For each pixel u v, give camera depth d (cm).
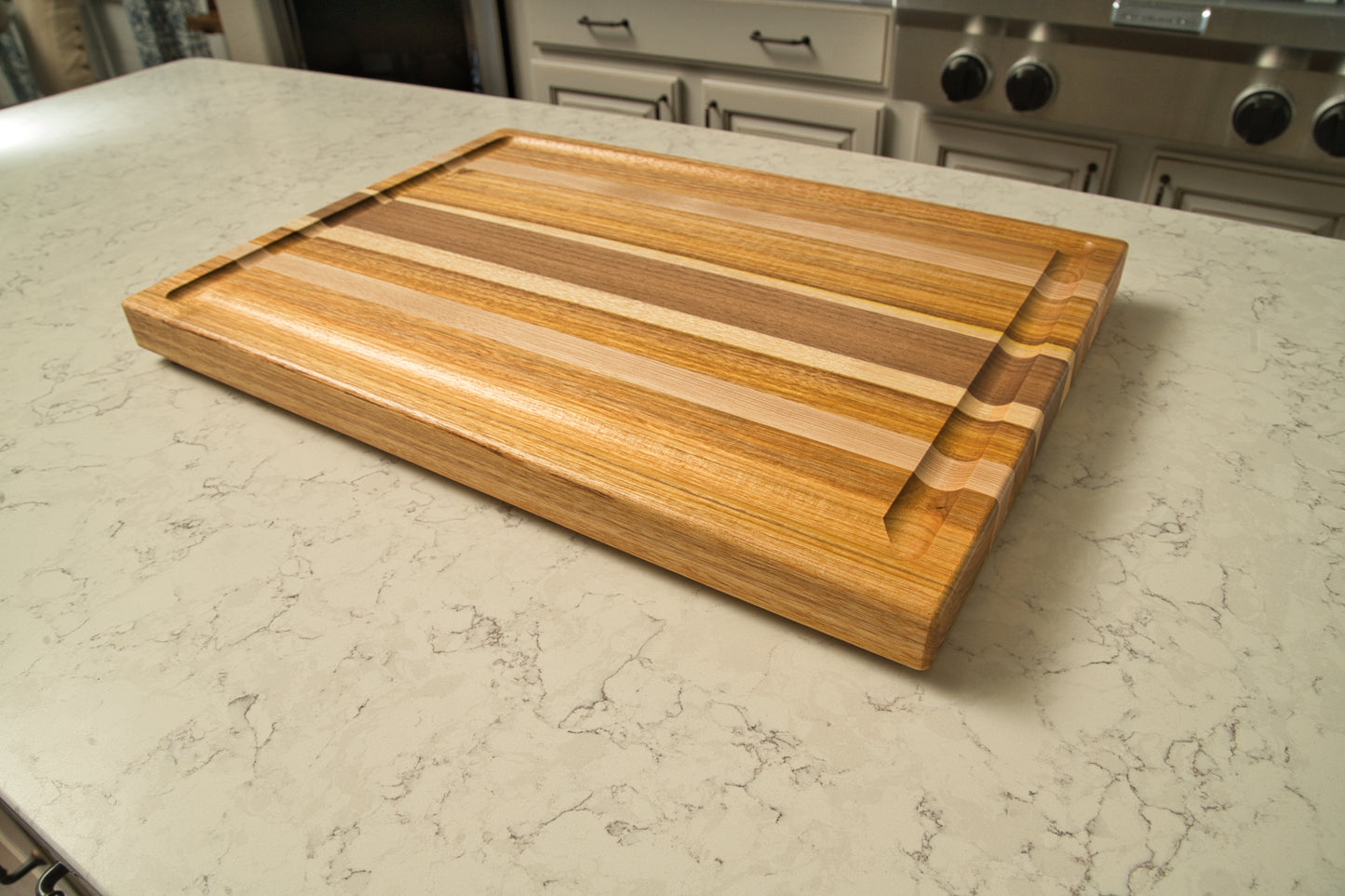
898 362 63
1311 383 70
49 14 223
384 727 49
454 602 55
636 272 75
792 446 57
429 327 69
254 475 66
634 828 44
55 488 65
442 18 188
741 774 46
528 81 193
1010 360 64
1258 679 49
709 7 158
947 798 45
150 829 45
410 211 86
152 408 72
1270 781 44
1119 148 137
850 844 43
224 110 129
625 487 54
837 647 52
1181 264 85
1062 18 126
